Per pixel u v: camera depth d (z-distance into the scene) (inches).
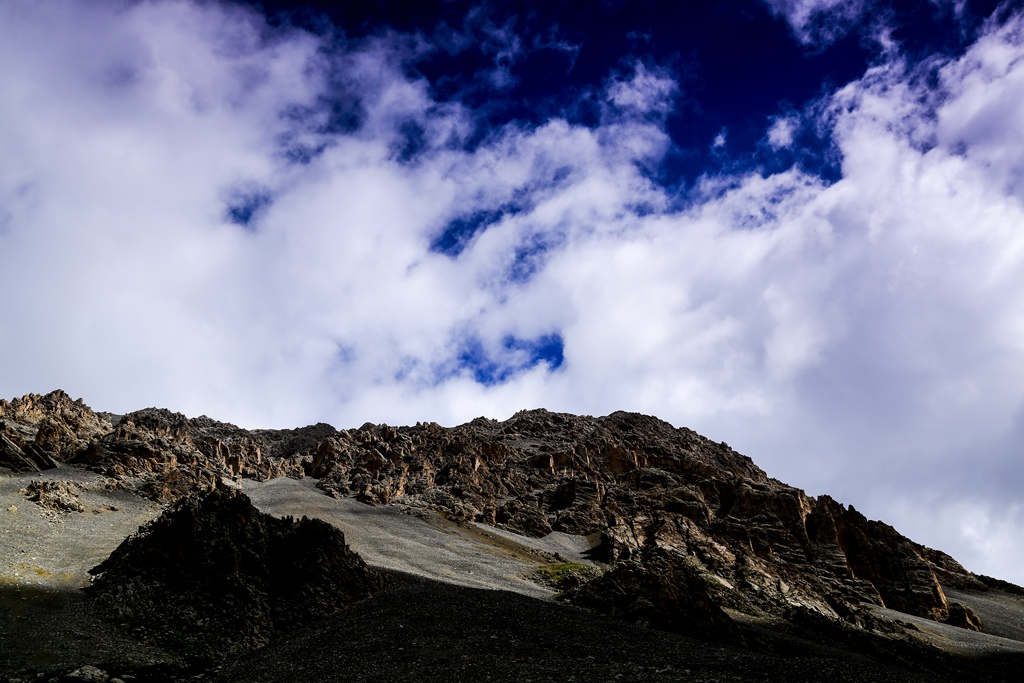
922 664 3169.3
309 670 1672.0
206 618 2103.8
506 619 2230.6
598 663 1710.1
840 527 6186.0
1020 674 3358.8
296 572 2529.5
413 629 2028.8
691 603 2807.6
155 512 4128.9
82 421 6038.4
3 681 1487.5
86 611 2028.8
